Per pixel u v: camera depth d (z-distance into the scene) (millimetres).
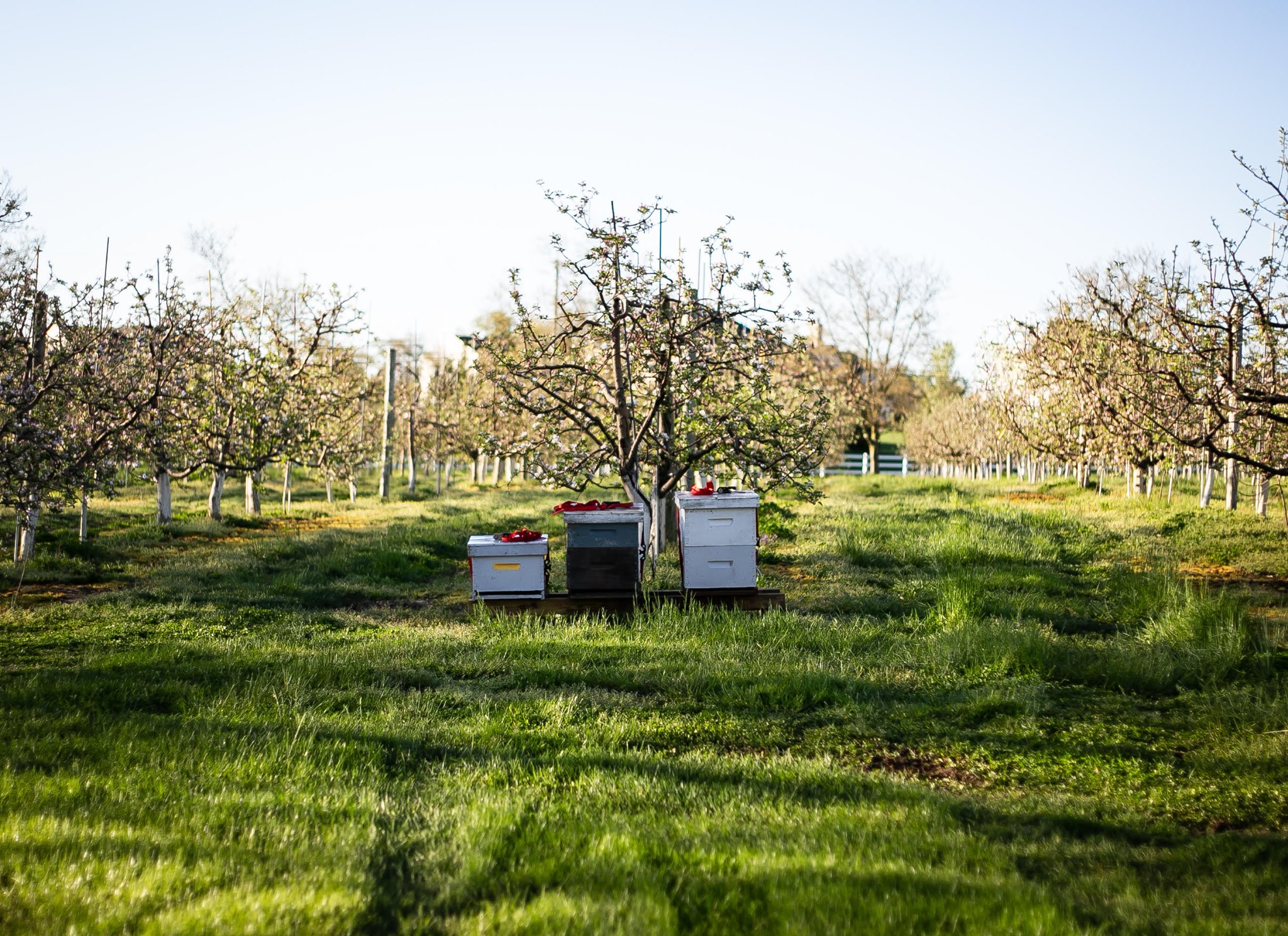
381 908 3936
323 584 13719
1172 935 3787
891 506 24250
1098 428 22266
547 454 14297
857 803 5375
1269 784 5914
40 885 3906
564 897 3900
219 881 4051
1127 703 7773
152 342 15820
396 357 31109
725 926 3754
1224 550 15562
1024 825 5199
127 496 29469
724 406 13570
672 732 6910
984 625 9781
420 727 6785
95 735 6273
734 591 10773
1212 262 12609
